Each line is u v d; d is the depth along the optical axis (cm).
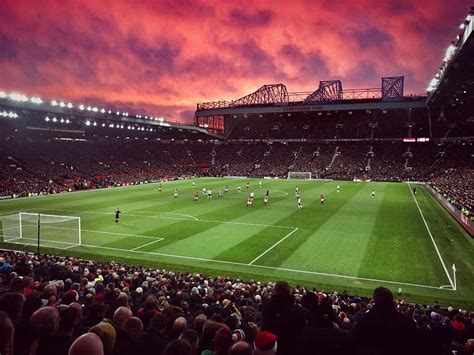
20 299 573
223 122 14162
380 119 12300
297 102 11719
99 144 10750
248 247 3011
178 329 676
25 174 7238
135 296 1417
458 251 2931
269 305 576
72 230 3572
